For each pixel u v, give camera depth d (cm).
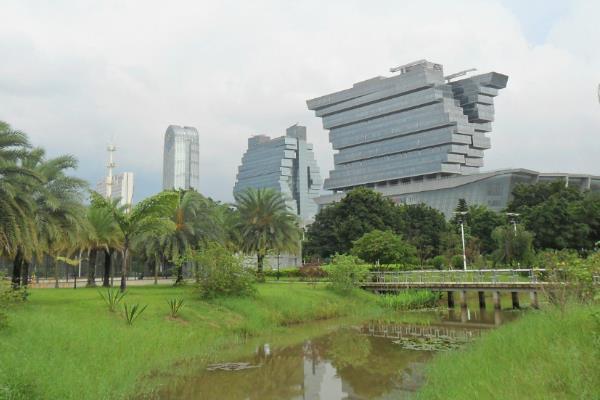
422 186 14762
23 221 2420
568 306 1708
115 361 1752
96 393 1428
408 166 18512
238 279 3250
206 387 1736
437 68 19062
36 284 5569
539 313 1948
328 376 1912
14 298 2062
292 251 5325
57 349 1669
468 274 4516
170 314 2614
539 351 1290
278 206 5106
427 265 7031
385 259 5519
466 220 8694
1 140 2484
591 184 13700
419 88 18138
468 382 1203
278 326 3066
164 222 3403
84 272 8325
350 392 1683
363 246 5588
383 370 1984
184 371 1911
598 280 1722
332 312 3641
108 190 10706
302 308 3472
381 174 19325
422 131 18288
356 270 4416
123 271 3331
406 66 19238
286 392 1698
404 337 2770
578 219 6675
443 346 2444
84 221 2962
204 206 4509
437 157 17688
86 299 2859
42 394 1259
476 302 4788
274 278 6197
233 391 1700
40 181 2603
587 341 1230
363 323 3344
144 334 2159
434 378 1517
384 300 4244
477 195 13388
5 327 1736
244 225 5044
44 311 2273
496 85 18775
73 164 2984
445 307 4394
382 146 19550
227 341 2477
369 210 7981
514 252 5497
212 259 3206
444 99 17750
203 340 2372
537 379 1068
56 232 2744
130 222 3297
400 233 8262
